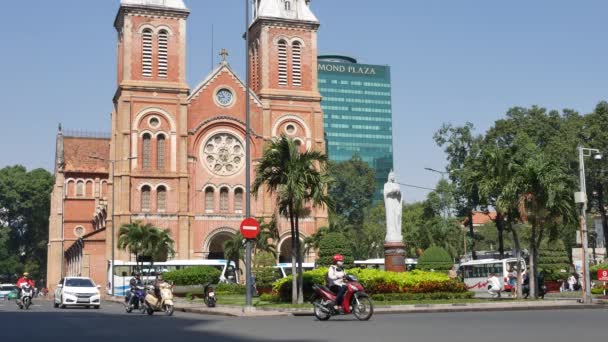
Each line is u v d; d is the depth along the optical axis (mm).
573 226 46281
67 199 105375
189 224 76250
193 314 35938
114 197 74000
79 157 107750
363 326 23203
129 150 75062
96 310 42469
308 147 81375
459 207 91938
